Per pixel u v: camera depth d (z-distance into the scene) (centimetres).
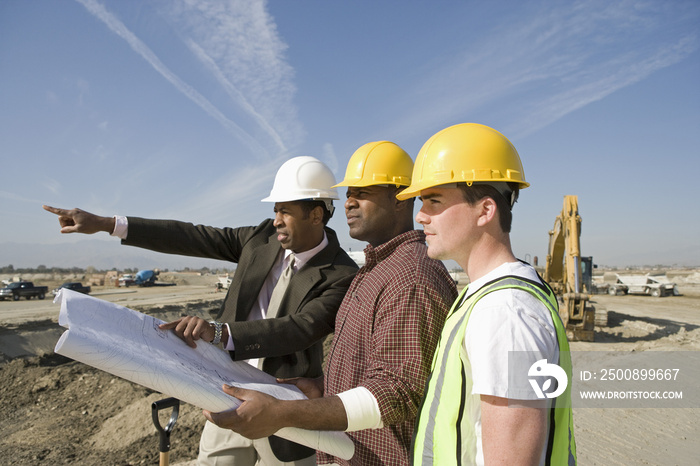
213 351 191
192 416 619
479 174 125
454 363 114
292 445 238
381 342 161
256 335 200
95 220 241
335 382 188
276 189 258
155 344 158
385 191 217
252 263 268
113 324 149
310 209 249
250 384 177
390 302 165
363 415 142
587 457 526
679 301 2836
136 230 251
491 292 111
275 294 257
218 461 252
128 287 4841
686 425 626
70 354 124
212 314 2084
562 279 1598
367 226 221
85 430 641
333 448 157
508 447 96
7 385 864
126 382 818
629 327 1600
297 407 138
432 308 161
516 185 132
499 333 102
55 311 2083
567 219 1365
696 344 1205
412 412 151
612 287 3397
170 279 6131
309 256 255
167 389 132
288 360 246
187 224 272
